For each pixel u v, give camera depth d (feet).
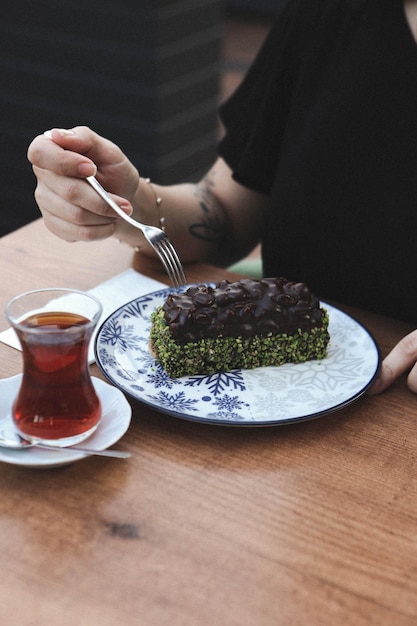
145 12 5.65
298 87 3.17
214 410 2.28
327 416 2.31
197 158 6.79
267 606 1.80
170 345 2.38
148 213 3.02
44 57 6.15
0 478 2.05
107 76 6.05
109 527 1.94
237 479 2.09
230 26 13.76
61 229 2.73
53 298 2.23
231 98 3.43
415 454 2.19
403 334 2.68
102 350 2.43
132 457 2.14
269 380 2.41
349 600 1.82
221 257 3.37
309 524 1.98
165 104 6.11
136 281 2.89
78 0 5.79
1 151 6.64
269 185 3.39
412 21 2.87
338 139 3.01
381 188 2.97
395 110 2.91
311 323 2.48
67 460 2.03
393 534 1.96
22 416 2.08
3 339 2.53
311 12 3.13
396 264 2.98
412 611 1.80
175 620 1.76
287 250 3.22
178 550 1.90
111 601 1.79
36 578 1.83
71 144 2.68
